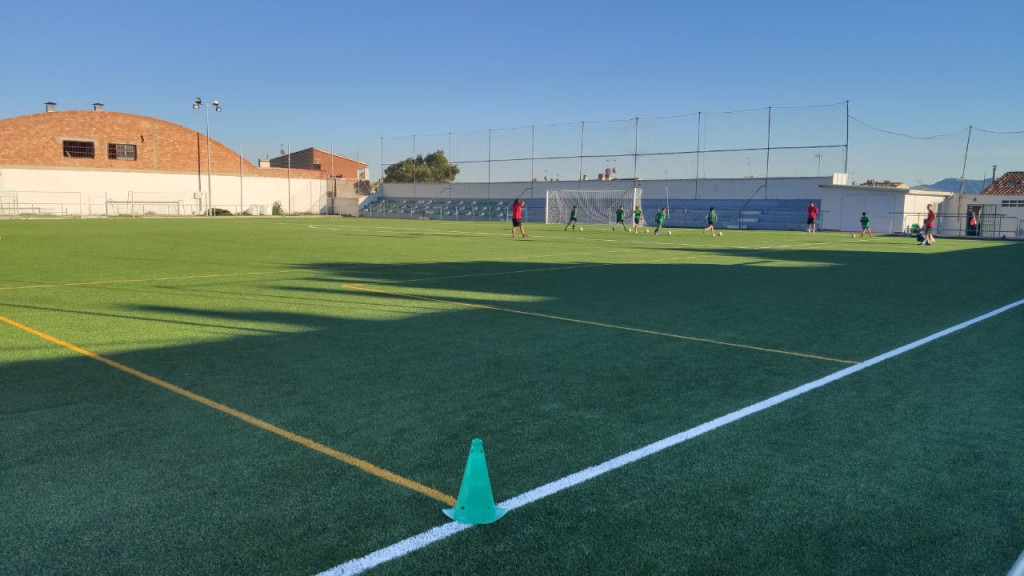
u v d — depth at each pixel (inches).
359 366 217.3
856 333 283.0
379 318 307.7
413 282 446.6
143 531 108.1
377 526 110.4
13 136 1838.1
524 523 112.0
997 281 490.3
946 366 225.6
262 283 434.6
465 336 267.7
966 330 291.9
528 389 191.9
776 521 113.9
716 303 364.8
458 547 104.1
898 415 171.8
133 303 347.6
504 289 414.9
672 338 268.4
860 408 177.6
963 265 635.5
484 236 1069.1
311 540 105.7
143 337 261.3
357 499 120.1
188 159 2161.7
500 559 100.8
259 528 109.3
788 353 243.6
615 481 129.2
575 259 644.7
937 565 101.3
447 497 121.5
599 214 1989.4
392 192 2551.7
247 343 251.3
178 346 245.3
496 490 124.5
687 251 780.6
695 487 127.0
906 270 576.1
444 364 221.0
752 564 100.5
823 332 284.8
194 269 518.9
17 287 407.5
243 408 171.9
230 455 140.1
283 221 1710.1
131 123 2039.9
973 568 100.7
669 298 382.3
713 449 146.4
